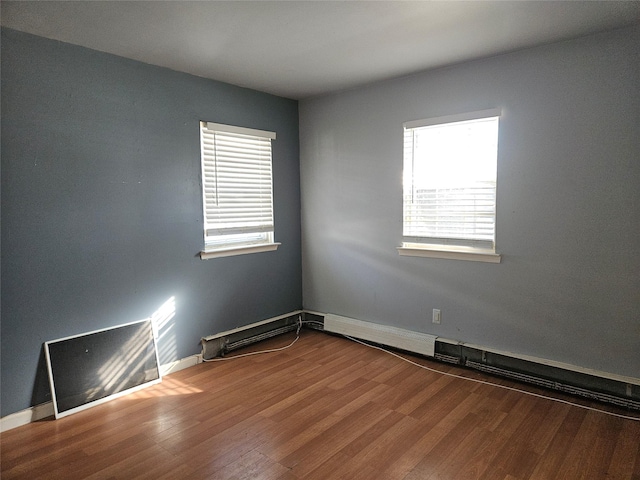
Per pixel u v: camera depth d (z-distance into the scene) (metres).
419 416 2.57
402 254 3.63
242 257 3.82
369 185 3.80
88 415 2.63
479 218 3.21
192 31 2.48
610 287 2.68
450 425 2.46
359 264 3.95
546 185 2.86
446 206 3.36
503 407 2.67
